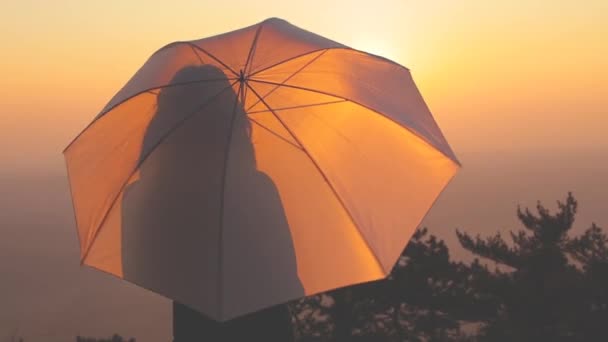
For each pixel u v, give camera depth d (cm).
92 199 274
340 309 1499
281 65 283
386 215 261
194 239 240
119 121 288
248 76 271
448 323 1552
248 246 236
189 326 264
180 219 246
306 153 262
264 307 228
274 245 239
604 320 1288
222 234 237
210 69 275
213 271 232
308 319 1516
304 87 280
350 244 247
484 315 1504
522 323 1434
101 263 256
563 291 1407
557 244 1644
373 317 1534
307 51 272
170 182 256
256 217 242
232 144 257
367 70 305
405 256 1569
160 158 263
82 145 292
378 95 293
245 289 229
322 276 238
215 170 251
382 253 248
